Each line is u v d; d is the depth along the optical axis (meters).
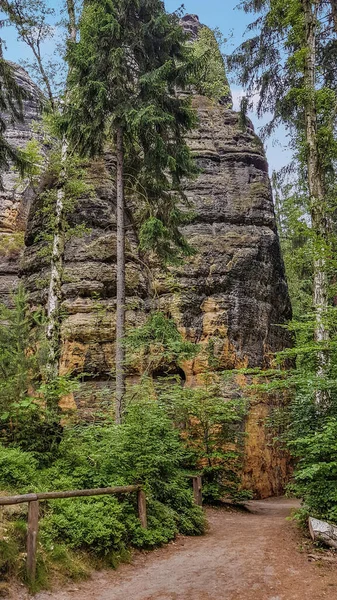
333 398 8.91
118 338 11.63
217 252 19.38
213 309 18.36
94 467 8.26
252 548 7.61
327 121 12.57
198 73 13.77
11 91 13.52
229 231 20.25
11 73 13.41
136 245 18.52
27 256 19.62
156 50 13.52
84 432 9.84
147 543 7.57
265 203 21.47
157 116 12.38
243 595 5.55
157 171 13.45
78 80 12.82
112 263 17.83
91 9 12.84
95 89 12.17
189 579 6.18
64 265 17.67
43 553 5.93
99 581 6.12
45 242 18.83
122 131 13.05
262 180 22.17
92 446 9.20
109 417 11.65
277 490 17.19
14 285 21.95
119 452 8.54
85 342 16.55
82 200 18.58
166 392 14.36
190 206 14.60
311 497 8.21
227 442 14.21
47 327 13.11
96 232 18.25
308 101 12.31
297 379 8.95
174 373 17.36
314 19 12.70
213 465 14.11
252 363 18.09
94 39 12.51
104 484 7.86
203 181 21.20
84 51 12.37
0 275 22.55
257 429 16.97
